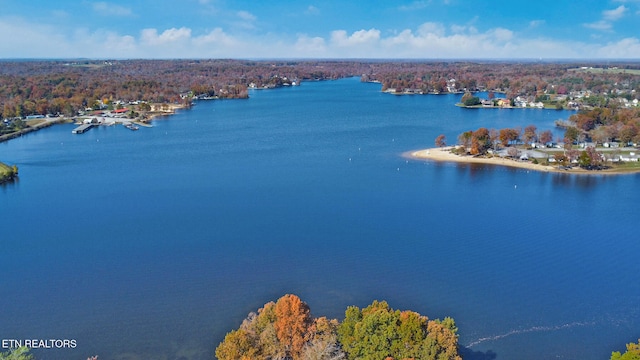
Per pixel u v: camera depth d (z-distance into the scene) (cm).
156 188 17312
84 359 7981
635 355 6172
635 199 16150
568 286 10231
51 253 11831
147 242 12444
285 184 17788
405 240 12531
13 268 11056
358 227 13438
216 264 11188
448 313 9281
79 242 12469
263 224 13662
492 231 13175
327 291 10044
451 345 6656
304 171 19788
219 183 17938
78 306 9512
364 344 6731
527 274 10719
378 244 12262
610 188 17475
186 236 12812
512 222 13912
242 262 11288
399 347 6619
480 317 9144
